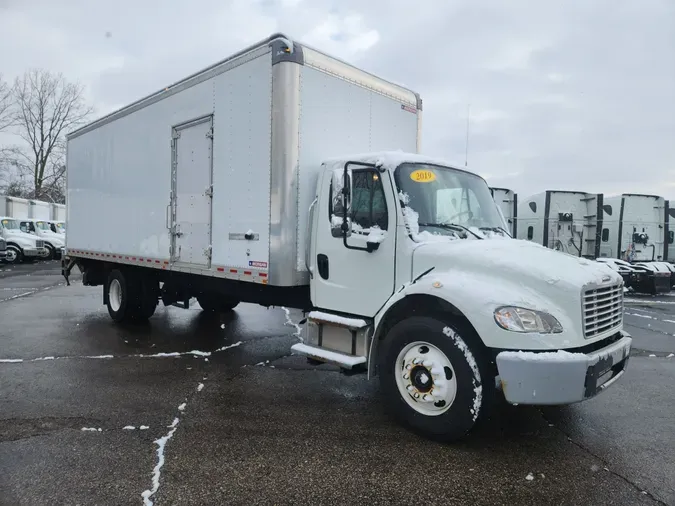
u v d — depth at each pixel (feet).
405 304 13.89
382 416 14.75
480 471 11.39
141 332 26.53
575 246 50.39
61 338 24.81
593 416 15.07
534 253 13.61
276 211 16.58
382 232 14.64
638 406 16.05
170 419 14.26
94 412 14.71
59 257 91.71
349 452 12.26
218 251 19.39
